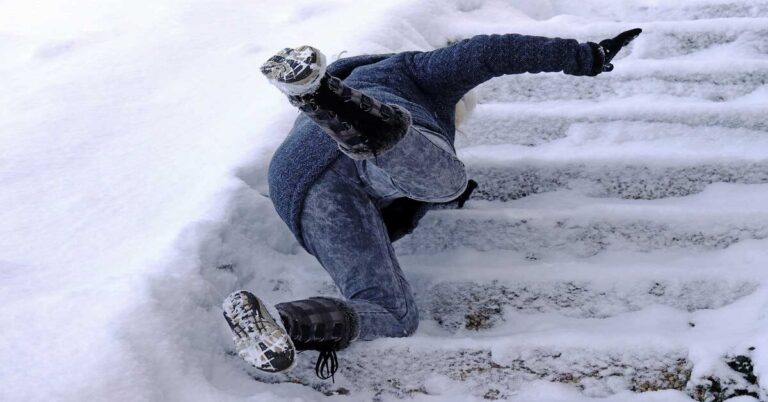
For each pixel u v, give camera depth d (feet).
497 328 7.77
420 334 7.43
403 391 7.20
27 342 6.43
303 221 6.94
